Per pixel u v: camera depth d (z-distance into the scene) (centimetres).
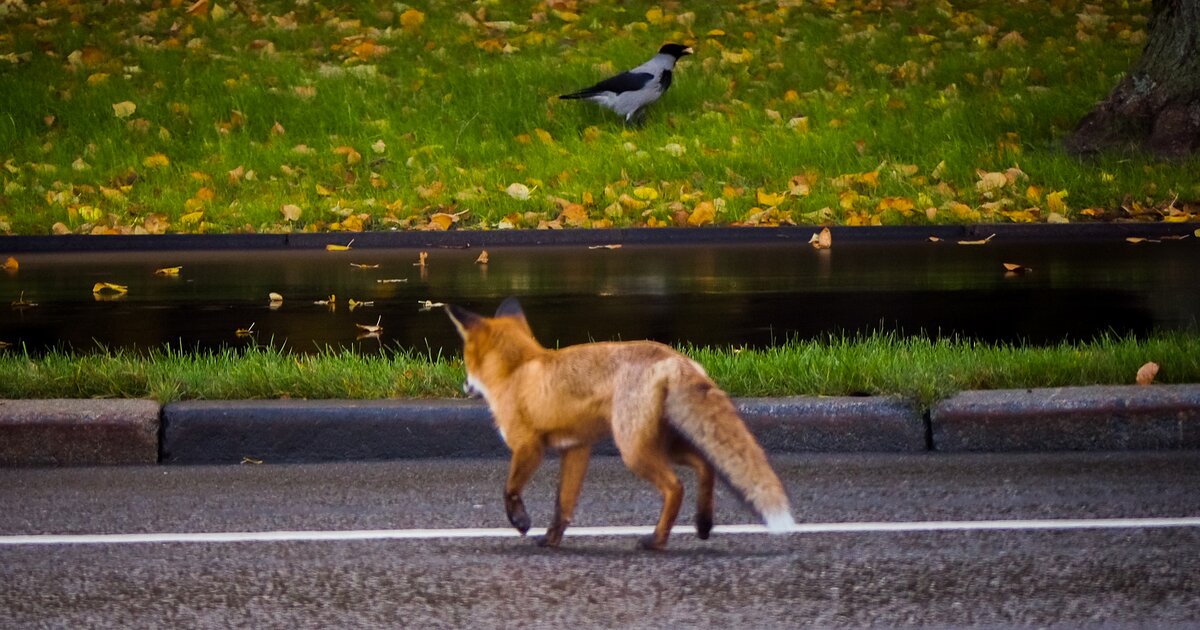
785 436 2564
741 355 2942
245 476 2425
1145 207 5288
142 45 7106
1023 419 2547
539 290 4147
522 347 1959
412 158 5944
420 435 2552
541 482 2364
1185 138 5669
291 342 3425
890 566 1888
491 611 1723
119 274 4569
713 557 1936
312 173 5856
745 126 6219
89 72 6756
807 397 2609
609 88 6225
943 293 4012
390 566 1906
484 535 2053
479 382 1983
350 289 4212
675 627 1661
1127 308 3728
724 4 7825
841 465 2448
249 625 1680
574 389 1897
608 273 4450
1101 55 6938
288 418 2547
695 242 5166
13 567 1909
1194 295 3888
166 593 1800
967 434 2552
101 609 1739
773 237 5203
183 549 1989
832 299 3941
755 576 1848
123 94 6488
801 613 1706
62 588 1822
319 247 5203
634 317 3700
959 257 4688
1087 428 2547
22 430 2500
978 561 1903
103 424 2516
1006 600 1745
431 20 7512
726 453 1769
